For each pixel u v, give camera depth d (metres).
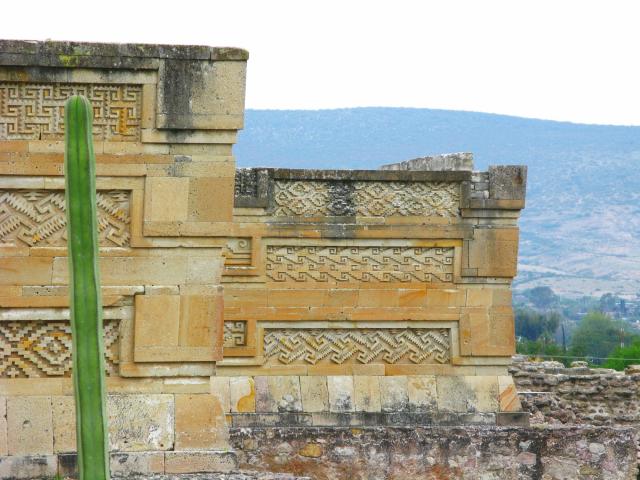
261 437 51.62
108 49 41.12
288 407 53.28
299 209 54.41
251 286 54.03
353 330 54.44
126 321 41.41
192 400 41.50
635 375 68.44
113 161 41.31
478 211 55.09
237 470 41.12
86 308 30.84
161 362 41.41
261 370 53.75
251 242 54.00
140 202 41.47
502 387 54.69
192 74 41.59
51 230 41.16
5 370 40.88
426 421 53.81
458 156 57.12
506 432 53.00
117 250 41.41
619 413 67.88
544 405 64.06
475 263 54.97
